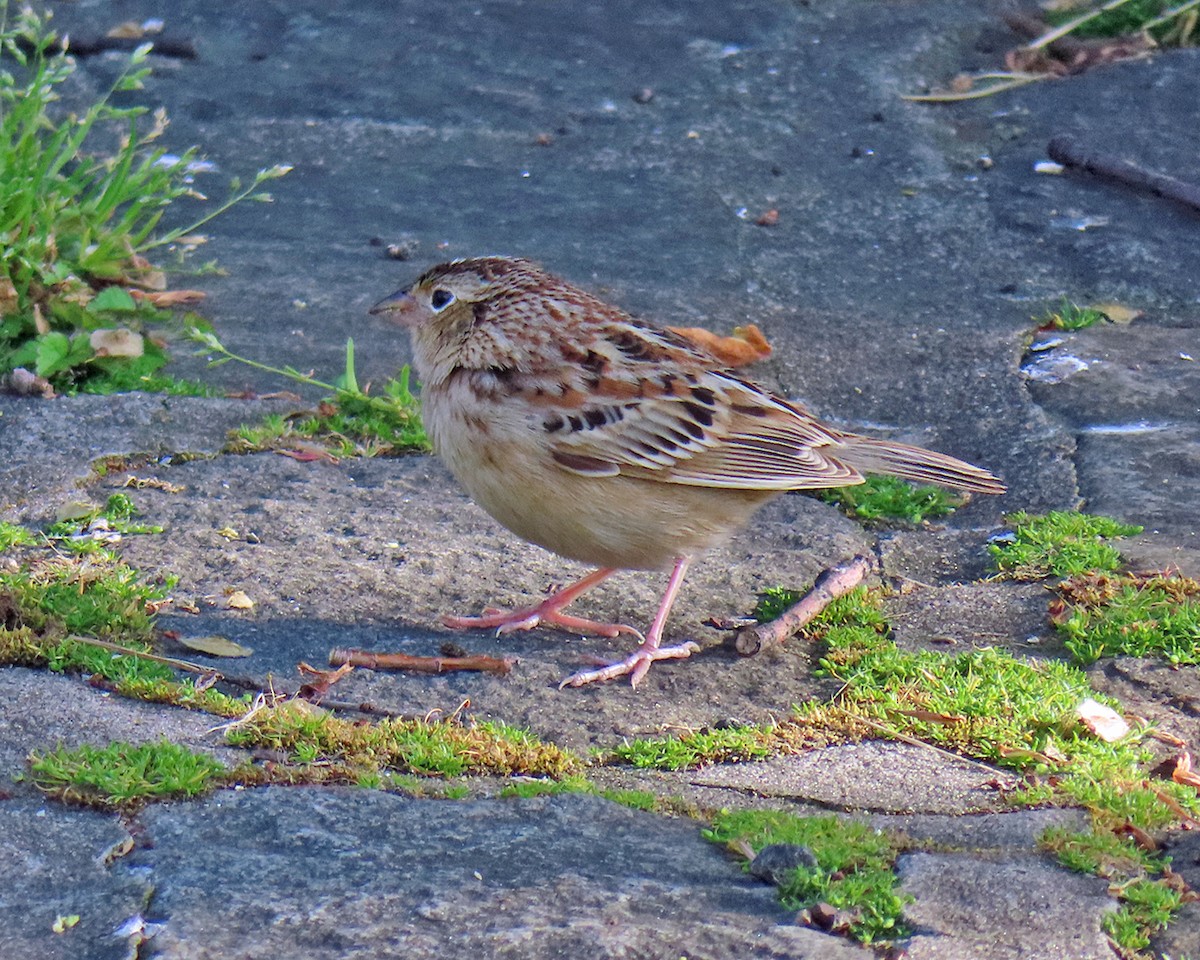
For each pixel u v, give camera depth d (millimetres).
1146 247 16344
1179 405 13219
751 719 8773
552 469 9383
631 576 10641
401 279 15461
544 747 8227
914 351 14422
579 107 19547
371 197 17281
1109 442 12555
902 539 11297
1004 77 20266
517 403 9359
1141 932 6641
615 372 9477
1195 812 7664
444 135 18781
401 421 12750
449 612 10047
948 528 11484
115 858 7039
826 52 20953
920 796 7867
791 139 18875
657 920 6590
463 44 20984
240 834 7258
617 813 7555
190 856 7023
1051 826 7414
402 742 8172
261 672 8992
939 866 7047
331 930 6469
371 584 10258
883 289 15648
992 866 7066
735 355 14086
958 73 20516
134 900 6691
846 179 17984
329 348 14094
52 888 6809
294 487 11602
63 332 13695
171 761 7730
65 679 8656
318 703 8672
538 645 9695
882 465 10094
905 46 21016
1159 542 10844
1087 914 6711
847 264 16156
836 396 13711
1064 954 6453
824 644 9750
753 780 8055
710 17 21938
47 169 14570
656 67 20594
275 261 15734
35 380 12758
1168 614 9656
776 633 9664
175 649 9203
